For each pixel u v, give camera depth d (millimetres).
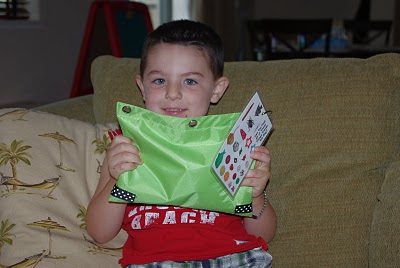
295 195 1459
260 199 1357
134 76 1636
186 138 1213
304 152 1462
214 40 1410
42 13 4156
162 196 1218
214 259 1276
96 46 3654
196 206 1242
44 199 1355
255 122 1209
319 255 1443
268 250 1466
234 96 1525
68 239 1323
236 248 1286
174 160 1207
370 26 5035
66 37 4371
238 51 6320
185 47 1341
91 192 1441
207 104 1388
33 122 1456
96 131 1526
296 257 1448
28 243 1284
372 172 1457
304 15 6938
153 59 1347
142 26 3932
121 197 1217
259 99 1187
